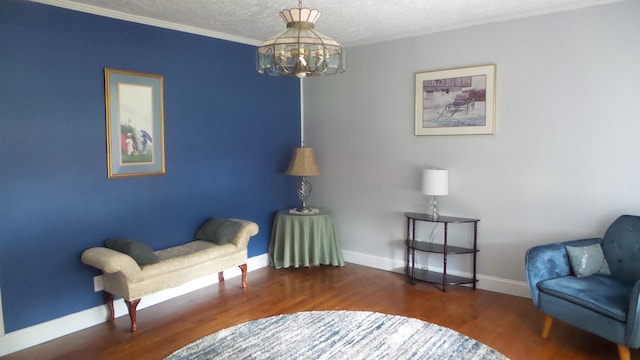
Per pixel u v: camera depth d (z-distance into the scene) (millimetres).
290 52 2045
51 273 3080
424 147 4223
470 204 3979
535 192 3629
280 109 4879
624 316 2438
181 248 3771
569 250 3035
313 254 4535
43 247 3033
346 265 4754
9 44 2818
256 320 3309
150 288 3188
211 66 4105
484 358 2699
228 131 4312
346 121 4773
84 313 3242
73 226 3186
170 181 3820
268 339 2996
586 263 2980
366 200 4695
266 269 4633
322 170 5031
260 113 4637
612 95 3236
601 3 3219
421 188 4211
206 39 4043
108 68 3324
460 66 3930
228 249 3787
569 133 3436
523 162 3668
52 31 3008
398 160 4414
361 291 3920
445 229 3816
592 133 3338
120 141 3426
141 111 3557
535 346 2848
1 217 2832
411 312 3424
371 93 4547
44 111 2998
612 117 3248
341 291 3922
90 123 3244
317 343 2928
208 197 4160
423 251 4117
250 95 4516
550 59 3473
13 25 2828
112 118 3363
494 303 3598
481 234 3934
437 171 3871
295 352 2811
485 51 3777
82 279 3236
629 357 2531
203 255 3562
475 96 3852
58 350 2896
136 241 3234
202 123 4059
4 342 2854
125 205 3502
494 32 3717
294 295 3832
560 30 3410
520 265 3744
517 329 3102
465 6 3287
